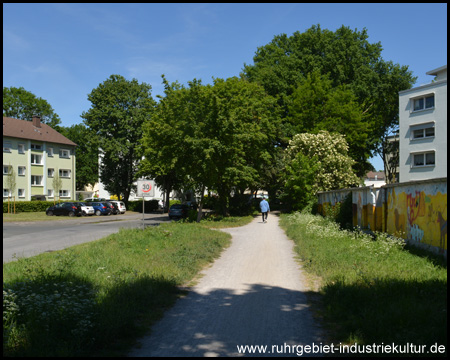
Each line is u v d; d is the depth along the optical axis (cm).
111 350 467
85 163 7438
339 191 2538
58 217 4028
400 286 697
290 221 2495
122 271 862
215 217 3047
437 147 3991
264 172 4219
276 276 927
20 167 5047
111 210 4831
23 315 527
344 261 988
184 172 2505
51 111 6550
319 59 4562
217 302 695
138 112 5356
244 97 3422
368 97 4494
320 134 4034
